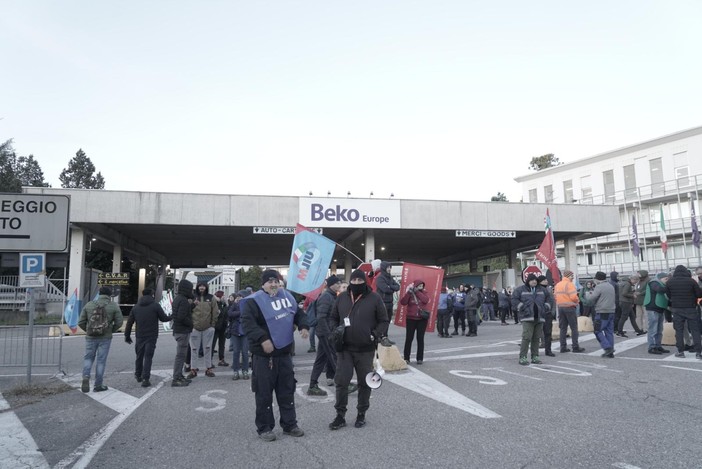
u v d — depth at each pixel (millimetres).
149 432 5777
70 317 21750
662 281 11953
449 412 6242
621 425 5535
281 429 5770
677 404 6445
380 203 25562
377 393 7430
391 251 41812
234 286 24953
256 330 5270
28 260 8727
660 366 9336
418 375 8797
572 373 8773
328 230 29812
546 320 10992
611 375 8500
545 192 53344
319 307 7816
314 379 7672
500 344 13805
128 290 32062
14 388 8430
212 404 7180
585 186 49750
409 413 6250
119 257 29922
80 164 75875
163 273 42156
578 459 4496
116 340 18547
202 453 4953
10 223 8680
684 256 41188
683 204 42000
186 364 10258
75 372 10523
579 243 48750
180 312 8688
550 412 6141
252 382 5465
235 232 29688
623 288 14773
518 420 5809
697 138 42031
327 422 5996
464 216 26484
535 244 32969
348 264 41156
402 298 10250
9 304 24344
